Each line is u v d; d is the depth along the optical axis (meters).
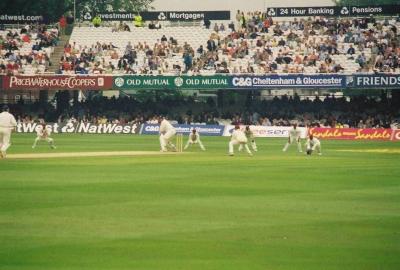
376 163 61.72
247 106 113.94
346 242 28.84
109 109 113.50
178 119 109.94
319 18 121.38
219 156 67.75
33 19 123.25
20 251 27.06
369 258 26.33
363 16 120.62
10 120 63.22
